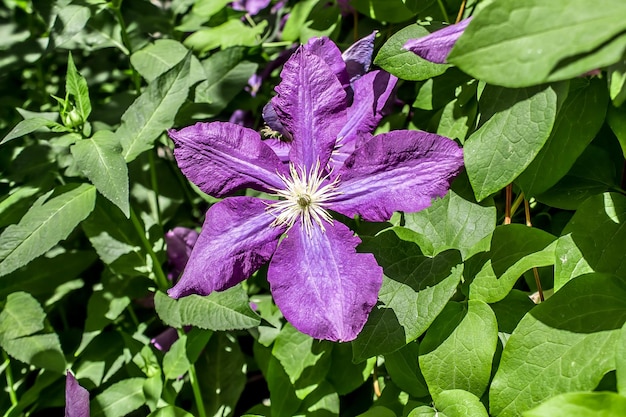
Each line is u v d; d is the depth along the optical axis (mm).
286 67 312
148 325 469
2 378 443
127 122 395
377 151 289
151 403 380
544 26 214
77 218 371
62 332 465
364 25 451
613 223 285
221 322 354
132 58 463
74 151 359
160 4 572
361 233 361
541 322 265
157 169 503
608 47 207
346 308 274
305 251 296
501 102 280
